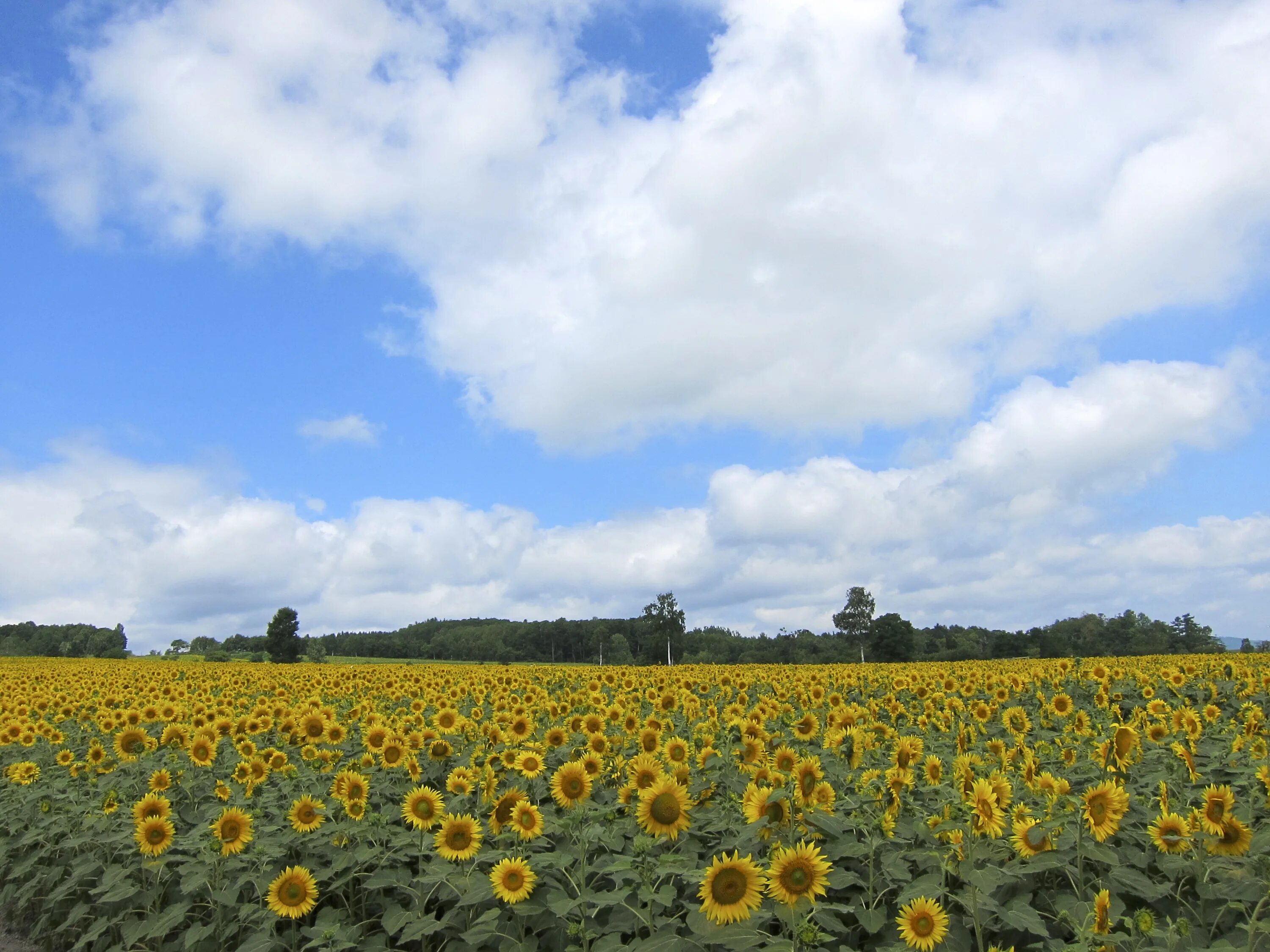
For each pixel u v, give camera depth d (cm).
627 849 873
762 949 588
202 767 1298
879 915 682
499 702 1700
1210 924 683
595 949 653
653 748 1088
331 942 790
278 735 1513
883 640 8456
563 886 831
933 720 1433
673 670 3366
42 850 1138
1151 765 1068
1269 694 1817
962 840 721
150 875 988
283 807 1102
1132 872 707
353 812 984
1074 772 1066
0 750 1778
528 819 850
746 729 965
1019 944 704
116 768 1453
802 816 734
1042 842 724
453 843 848
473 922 808
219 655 9375
